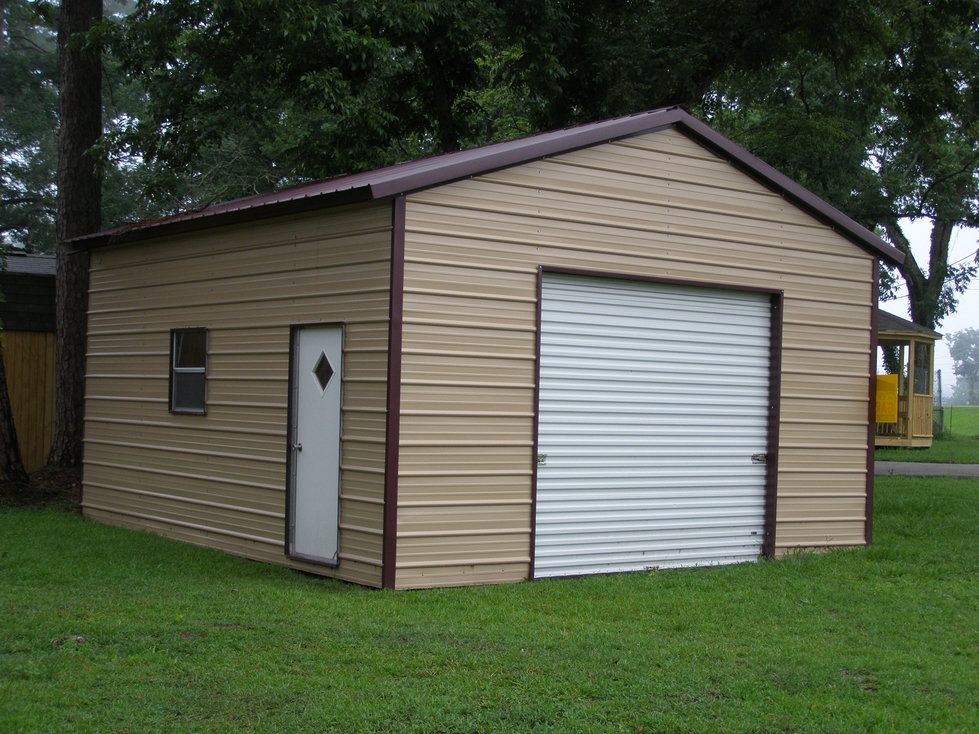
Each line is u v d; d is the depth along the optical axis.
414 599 8.18
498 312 9.09
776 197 11.01
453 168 8.75
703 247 10.45
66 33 16.61
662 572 9.95
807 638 7.40
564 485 9.58
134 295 12.09
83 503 12.88
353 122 20.53
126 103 34.53
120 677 5.89
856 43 22.31
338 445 9.06
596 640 7.00
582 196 9.65
